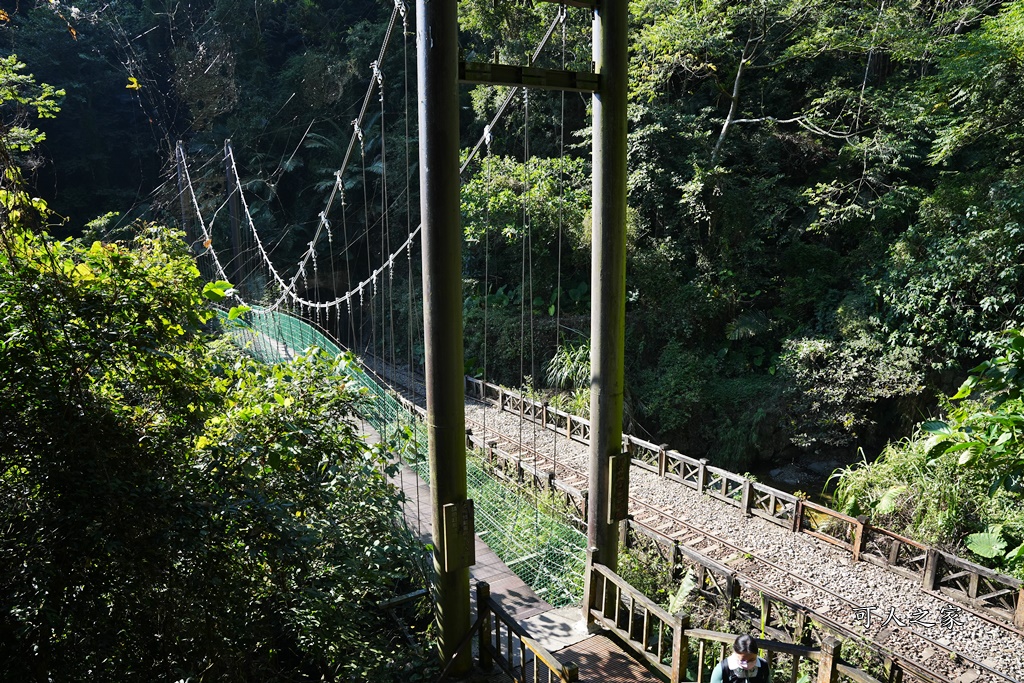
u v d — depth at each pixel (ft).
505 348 54.44
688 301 50.42
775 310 50.37
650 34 48.03
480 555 23.06
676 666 14.21
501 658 15.16
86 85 76.84
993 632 21.20
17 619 10.77
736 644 12.03
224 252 76.59
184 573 11.98
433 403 14.08
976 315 39.96
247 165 80.53
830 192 49.52
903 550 26.09
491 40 57.16
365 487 16.25
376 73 26.73
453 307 13.64
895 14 44.37
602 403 16.05
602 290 15.57
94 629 11.44
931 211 42.86
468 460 34.65
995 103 39.42
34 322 11.50
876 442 45.11
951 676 19.40
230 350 19.79
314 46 84.33
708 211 51.08
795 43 51.19
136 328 13.53
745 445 45.42
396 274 71.97
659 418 49.47
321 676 16.47
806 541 26.99
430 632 17.47
